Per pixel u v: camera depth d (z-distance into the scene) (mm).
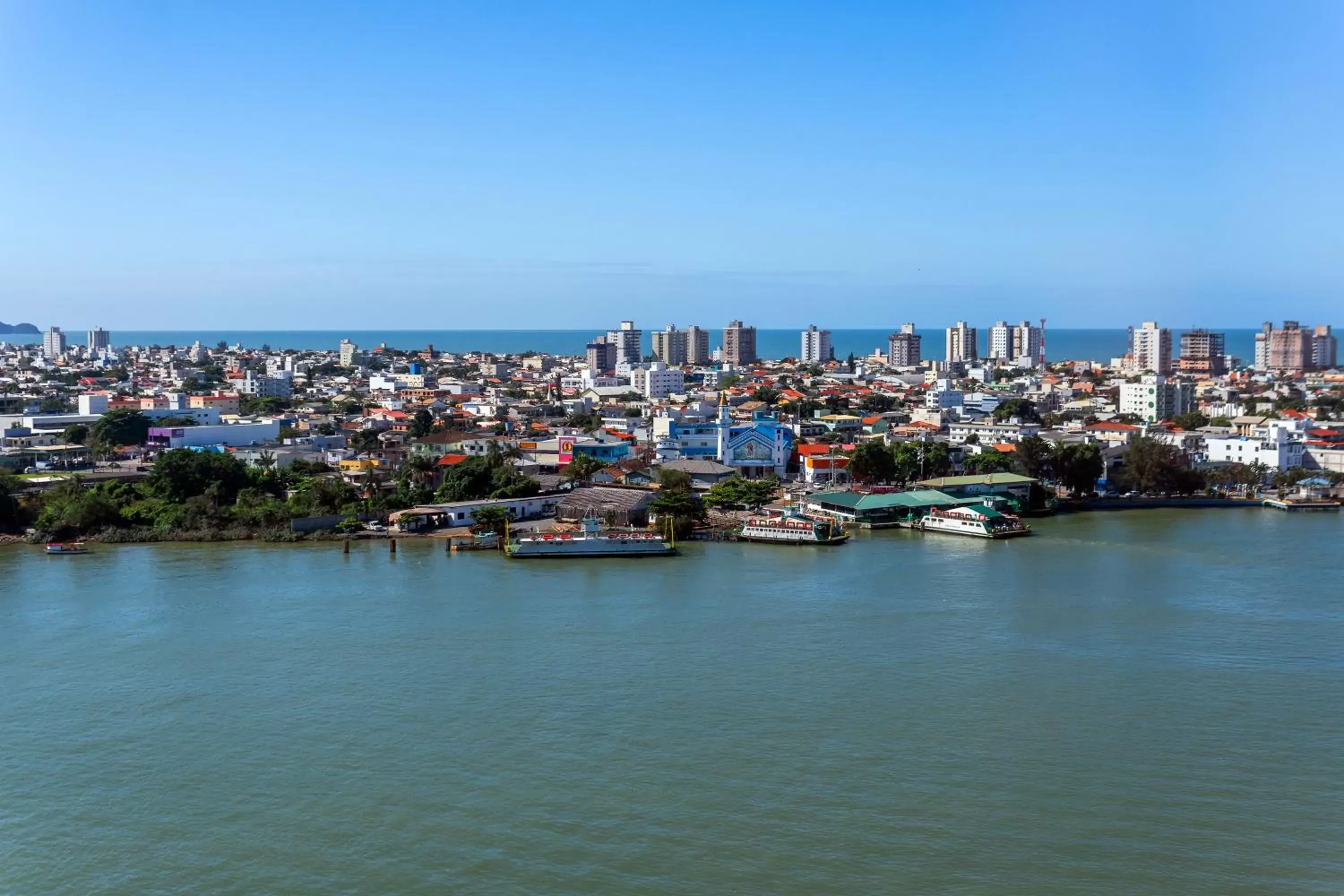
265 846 71688
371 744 86125
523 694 96375
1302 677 101000
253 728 89500
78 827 74312
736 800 76875
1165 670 102812
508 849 70938
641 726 89250
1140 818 74500
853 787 78750
